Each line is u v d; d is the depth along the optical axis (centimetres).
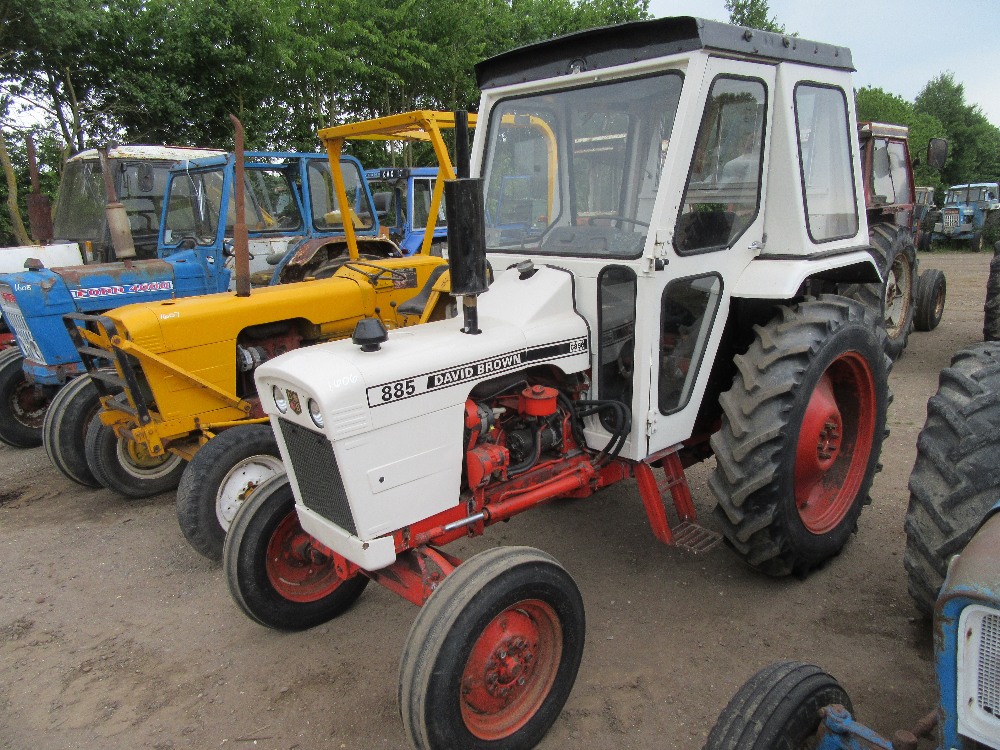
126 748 256
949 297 1073
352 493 229
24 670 304
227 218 624
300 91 1499
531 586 228
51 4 1250
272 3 1370
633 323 272
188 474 368
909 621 299
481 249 235
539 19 1823
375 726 259
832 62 320
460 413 251
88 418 485
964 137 4434
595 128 286
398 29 1534
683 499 319
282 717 266
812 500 342
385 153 1588
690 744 242
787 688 184
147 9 1317
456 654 211
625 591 333
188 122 1427
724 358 335
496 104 323
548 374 291
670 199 258
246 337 432
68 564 396
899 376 653
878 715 247
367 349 240
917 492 243
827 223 333
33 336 529
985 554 138
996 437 231
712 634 299
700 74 254
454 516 261
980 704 137
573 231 295
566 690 248
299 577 316
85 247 816
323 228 718
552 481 287
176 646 315
